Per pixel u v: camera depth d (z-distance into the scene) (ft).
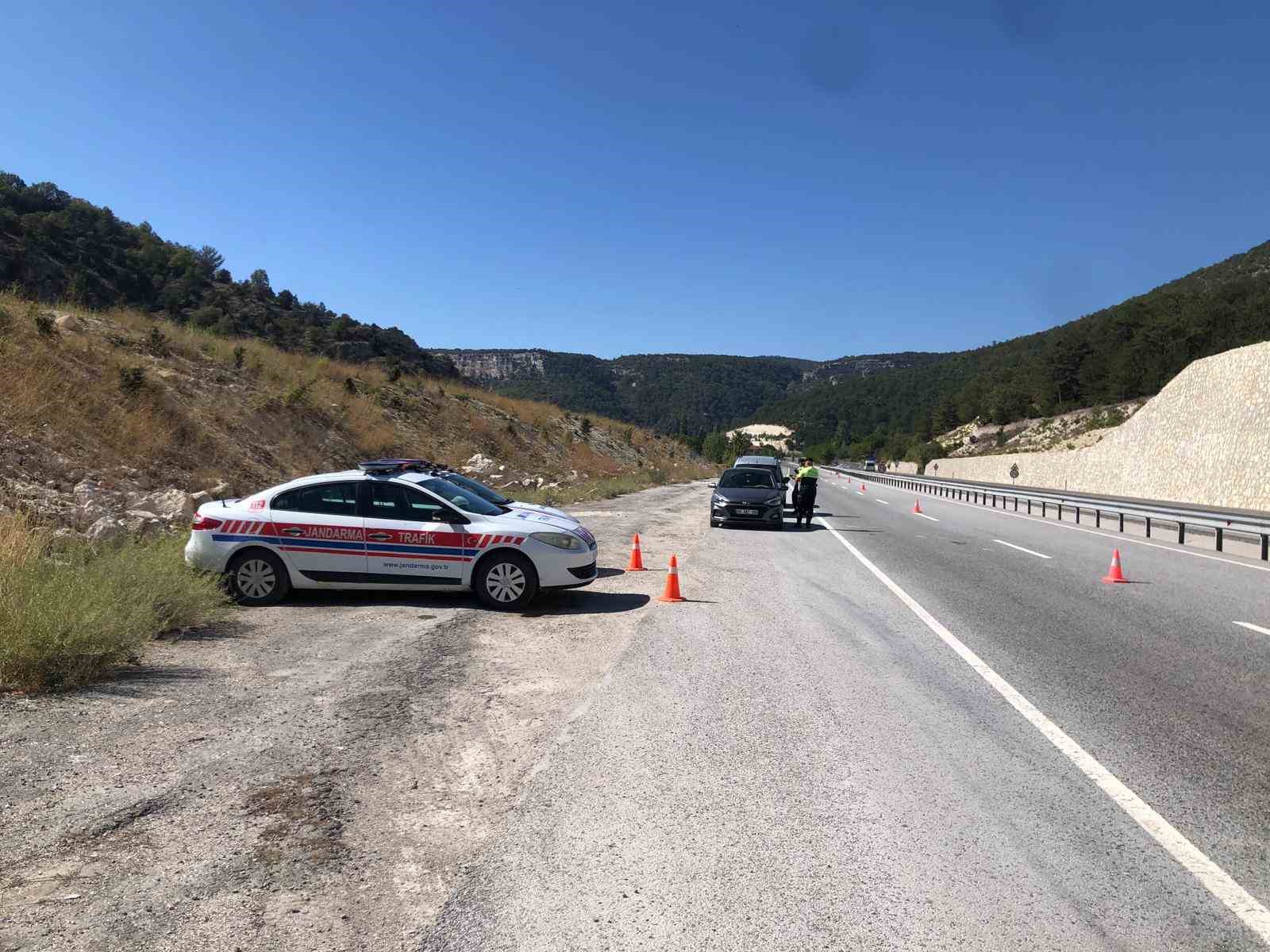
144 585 25.99
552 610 31.53
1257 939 10.12
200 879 11.35
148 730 17.31
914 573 43.21
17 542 30.19
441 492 33.17
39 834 12.59
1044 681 22.06
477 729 17.85
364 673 22.08
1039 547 56.95
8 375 50.42
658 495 119.03
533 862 11.94
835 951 9.77
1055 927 10.34
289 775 15.06
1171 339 343.05
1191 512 61.16
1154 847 12.59
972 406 507.71
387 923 10.34
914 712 19.35
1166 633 28.53
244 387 79.61
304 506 31.55
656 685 21.39
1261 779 15.38
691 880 11.47
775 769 15.70
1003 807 14.02
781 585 38.40
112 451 52.03
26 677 19.85
